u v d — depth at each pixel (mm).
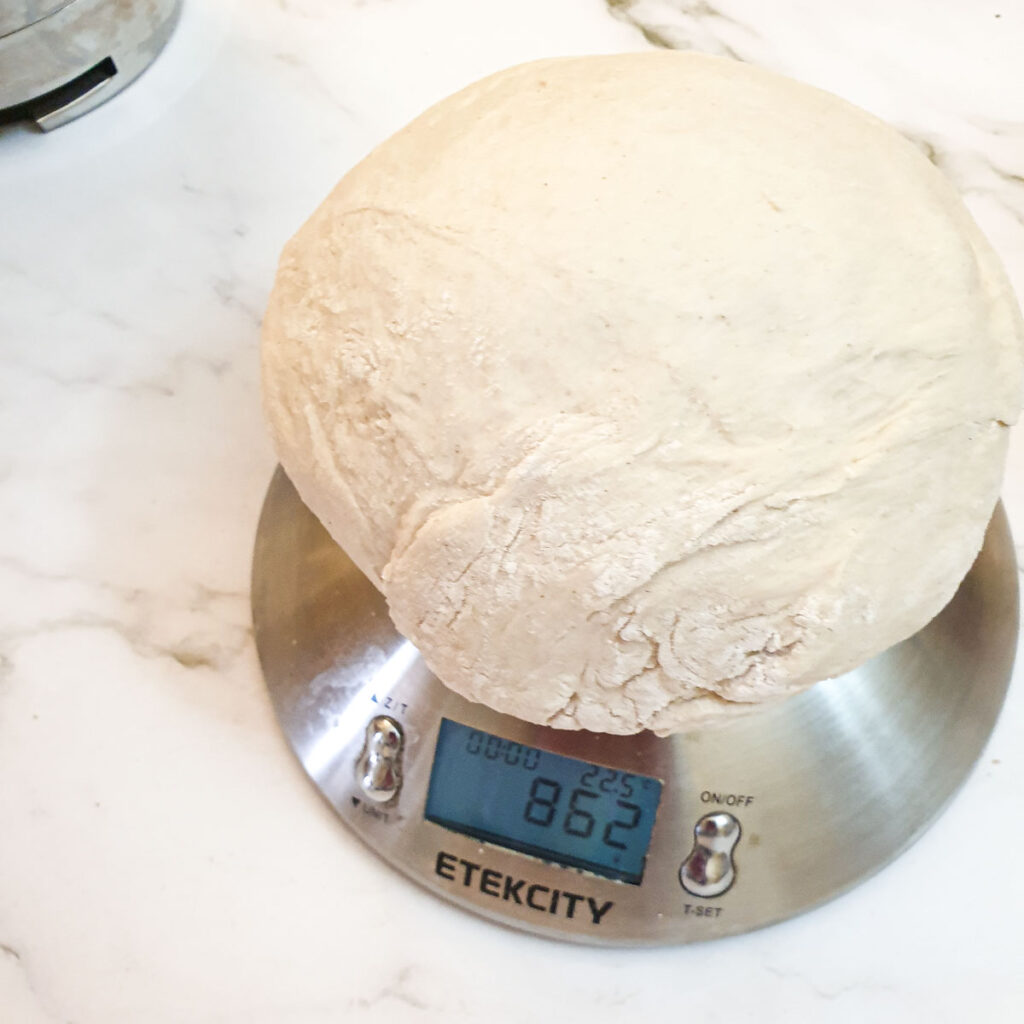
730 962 734
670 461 534
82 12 966
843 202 582
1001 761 775
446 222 586
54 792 801
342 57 1093
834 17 1095
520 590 551
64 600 864
